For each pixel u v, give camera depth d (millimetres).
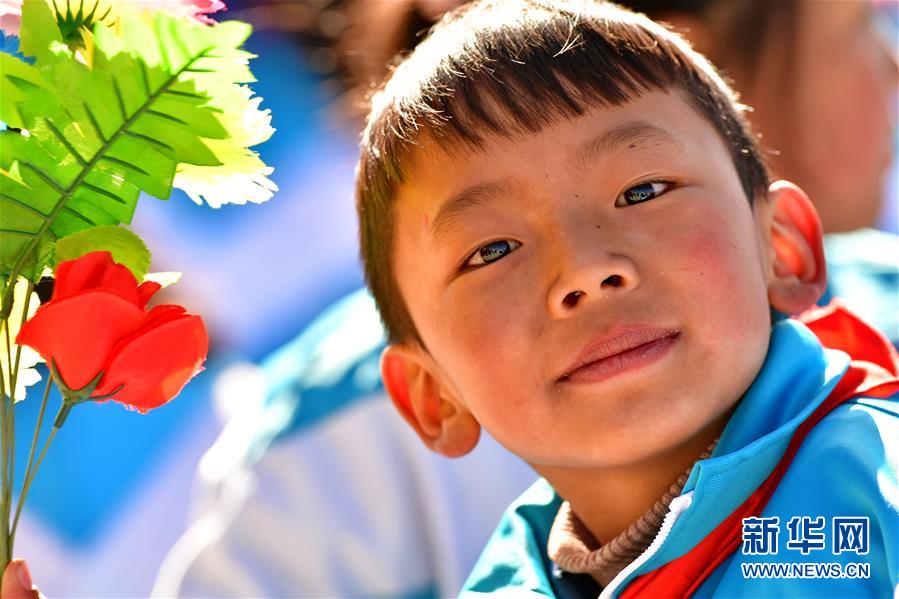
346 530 3961
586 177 2824
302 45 5691
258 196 2395
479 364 2863
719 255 2809
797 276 3295
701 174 2904
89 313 2174
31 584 2312
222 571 3934
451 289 2930
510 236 2838
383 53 4645
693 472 2586
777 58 4488
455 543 3957
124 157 2250
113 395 2230
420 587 3961
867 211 4730
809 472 2615
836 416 2715
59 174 2258
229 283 5789
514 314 2809
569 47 2992
